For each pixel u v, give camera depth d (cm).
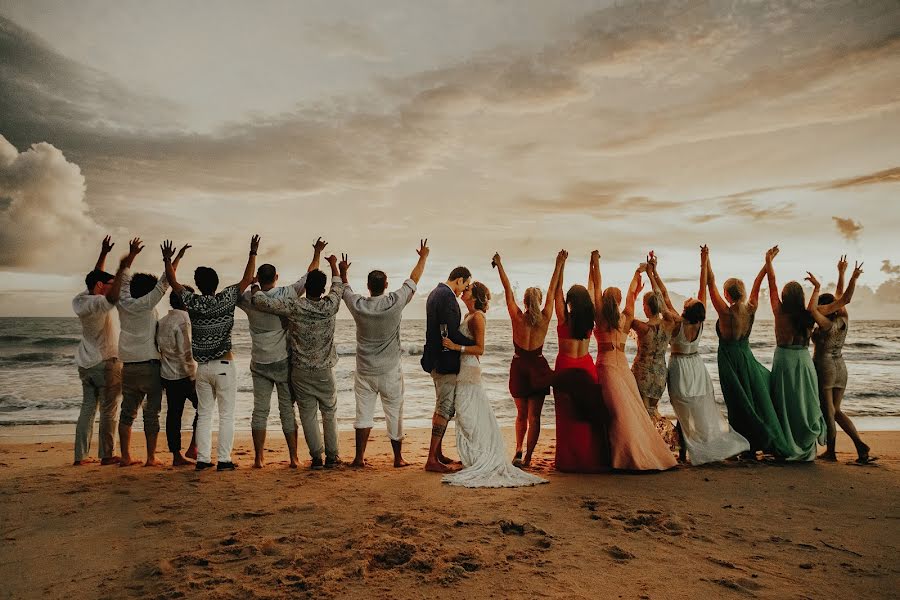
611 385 581
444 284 602
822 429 638
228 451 595
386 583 307
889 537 384
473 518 418
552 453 733
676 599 288
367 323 607
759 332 5166
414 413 1227
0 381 1789
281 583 307
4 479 546
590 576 317
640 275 637
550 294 605
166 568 327
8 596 296
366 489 505
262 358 601
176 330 613
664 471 576
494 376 2019
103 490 501
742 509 446
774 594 294
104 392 638
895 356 2767
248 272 599
